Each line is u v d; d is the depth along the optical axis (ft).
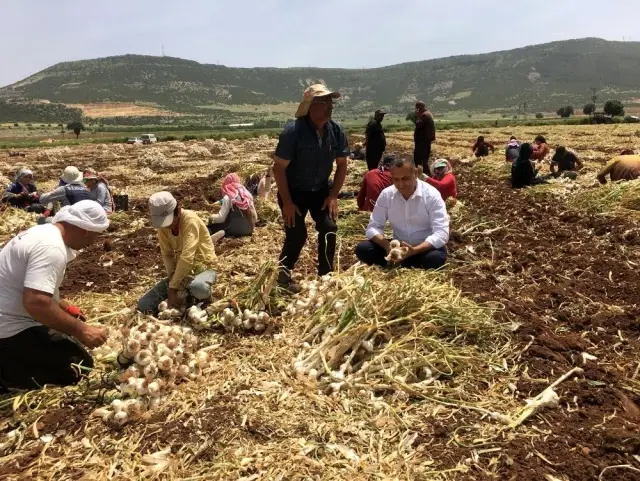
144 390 12.10
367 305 14.60
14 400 12.51
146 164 67.87
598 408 12.25
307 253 24.16
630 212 29.17
